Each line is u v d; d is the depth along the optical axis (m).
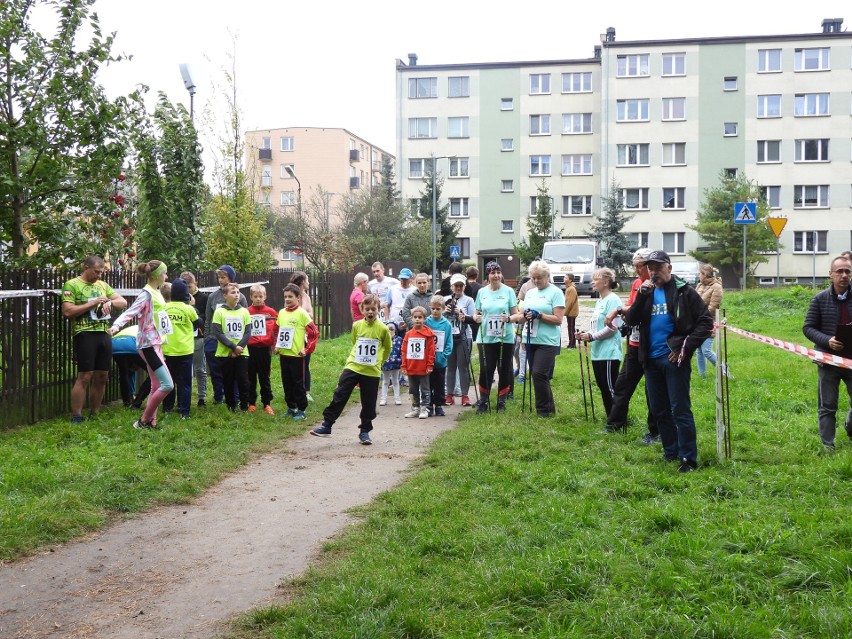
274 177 79.00
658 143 57.06
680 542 5.34
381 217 50.84
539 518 6.12
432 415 11.89
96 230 12.67
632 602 4.49
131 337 11.34
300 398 11.43
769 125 56.00
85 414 10.82
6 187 11.52
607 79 57.38
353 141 82.19
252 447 9.44
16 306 9.95
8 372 9.81
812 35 55.09
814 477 6.95
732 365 15.06
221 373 11.84
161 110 16.86
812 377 13.47
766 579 4.73
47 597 5.10
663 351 7.87
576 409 11.38
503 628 4.32
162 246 16.48
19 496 6.85
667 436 8.06
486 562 5.23
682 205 57.16
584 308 30.08
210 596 5.08
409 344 11.51
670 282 7.79
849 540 5.26
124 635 4.54
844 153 55.34
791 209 56.06
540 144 61.03
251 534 6.30
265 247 24.80
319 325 22.44
